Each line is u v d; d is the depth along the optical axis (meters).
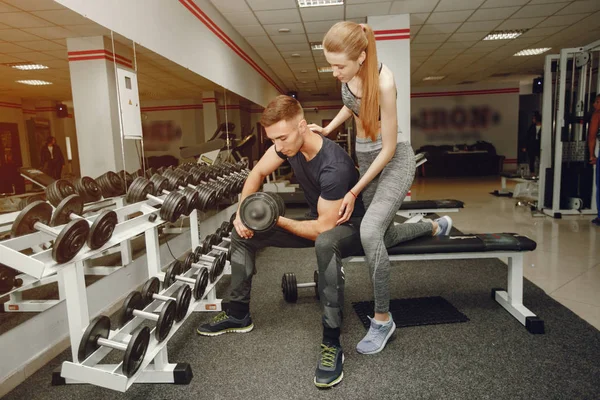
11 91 2.06
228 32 5.68
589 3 5.31
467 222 4.79
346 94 1.67
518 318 2.07
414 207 3.39
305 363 1.74
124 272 2.53
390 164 1.72
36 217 1.56
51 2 2.09
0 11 1.98
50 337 1.88
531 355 1.72
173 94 3.90
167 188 2.68
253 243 1.97
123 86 2.92
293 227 1.75
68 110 2.40
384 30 5.57
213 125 5.09
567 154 4.94
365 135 1.76
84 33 2.49
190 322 2.21
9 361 1.64
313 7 5.16
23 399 1.54
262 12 5.27
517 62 9.13
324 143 1.74
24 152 2.13
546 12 5.62
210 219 4.18
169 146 3.75
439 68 9.66
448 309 2.23
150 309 1.86
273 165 1.90
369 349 1.77
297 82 11.08
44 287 2.01
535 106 13.42
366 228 1.68
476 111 12.42
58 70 2.32
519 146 13.44
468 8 5.38
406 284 2.69
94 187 2.30
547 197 5.19
